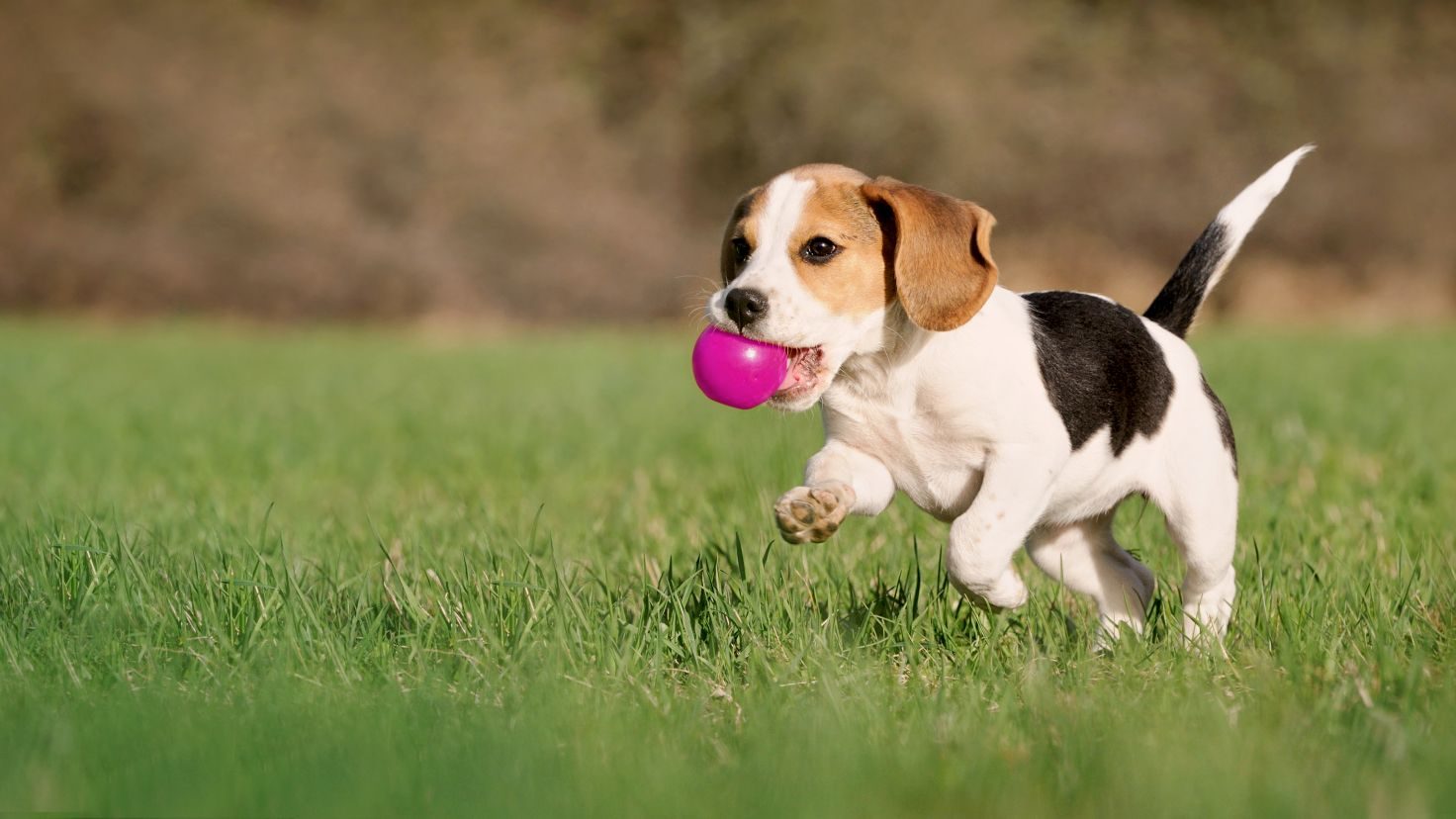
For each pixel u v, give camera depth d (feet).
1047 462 19.04
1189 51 130.21
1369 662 17.71
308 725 15.56
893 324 19.08
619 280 126.72
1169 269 128.06
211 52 126.82
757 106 127.24
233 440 45.06
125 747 14.67
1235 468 21.27
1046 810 13.33
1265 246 126.82
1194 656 18.57
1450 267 125.90
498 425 48.73
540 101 129.70
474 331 121.19
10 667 17.85
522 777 13.93
